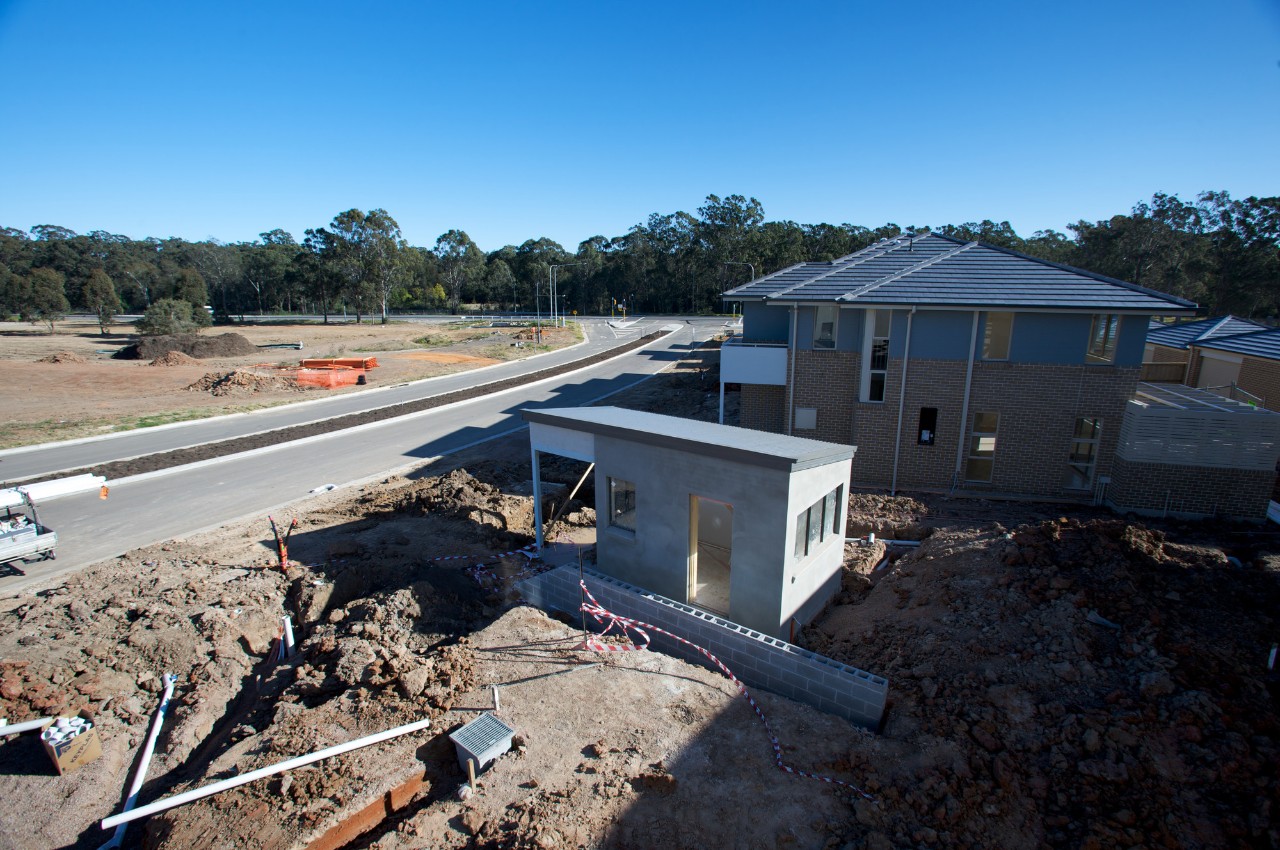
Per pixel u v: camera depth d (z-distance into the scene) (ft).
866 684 25.91
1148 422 48.32
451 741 23.39
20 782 24.47
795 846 19.21
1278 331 70.33
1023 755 22.66
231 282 383.65
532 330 228.02
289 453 73.97
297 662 31.27
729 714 25.34
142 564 43.32
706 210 333.62
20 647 31.24
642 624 33.04
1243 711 22.82
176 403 99.55
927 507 50.93
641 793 21.09
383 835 19.81
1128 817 19.90
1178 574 30.45
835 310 58.49
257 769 22.22
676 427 37.73
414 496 56.29
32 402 98.63
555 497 56.85
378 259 282.15
